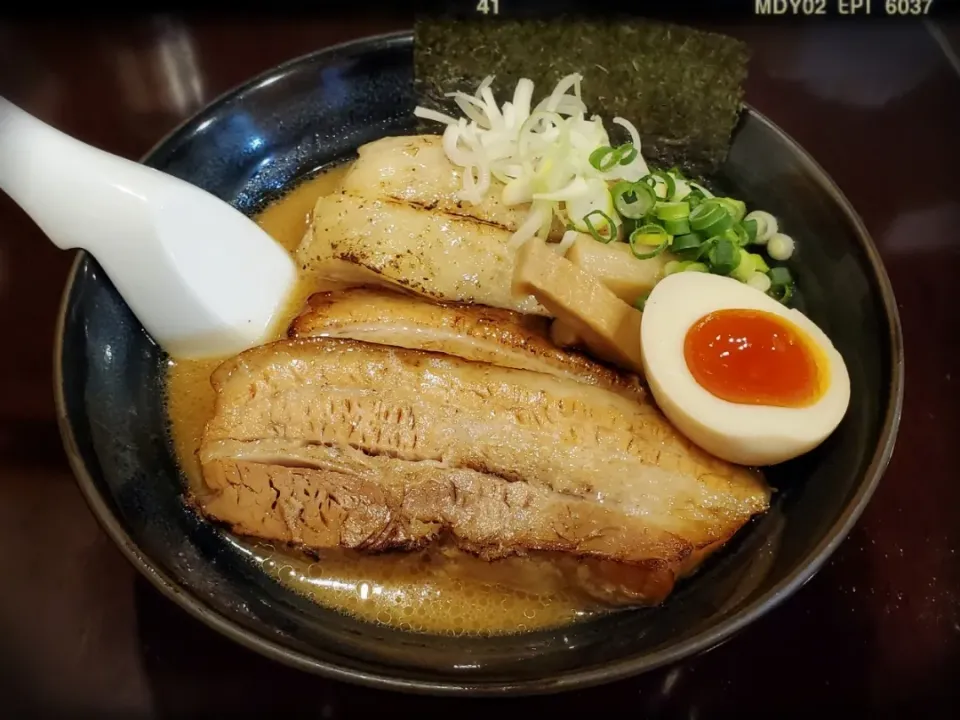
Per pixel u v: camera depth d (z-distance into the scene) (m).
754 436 0.18
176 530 0.19
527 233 0.22
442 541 0.18
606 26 0.26
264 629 0.16
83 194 0.20
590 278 0.20
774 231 0.23
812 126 0.28
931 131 0.27
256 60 0.29
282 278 0.23
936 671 0.18
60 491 0.20
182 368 0.22
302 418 0.19
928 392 0.22
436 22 0.25
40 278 0.24
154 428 0.21
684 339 0.19
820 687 0.18
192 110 0.28
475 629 0.19
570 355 0.21
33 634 0.18
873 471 0.17
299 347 0.19
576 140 0.23
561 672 0.15
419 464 0.18
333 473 0.18
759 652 0.18
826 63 0.29
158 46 0.29
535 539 0.18
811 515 0.18
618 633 0.18
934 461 0.21
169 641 0.18
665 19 0.28
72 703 0.18
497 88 0.25
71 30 0.29
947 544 0.20
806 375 0.19
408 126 0.26
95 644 0.18
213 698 0.18
